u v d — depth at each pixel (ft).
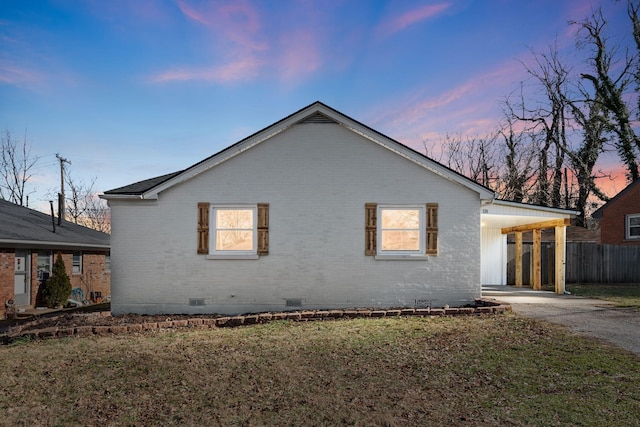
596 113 97.71
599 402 16.16
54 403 17.13
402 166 38.06
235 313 37.40
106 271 80.43
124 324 32.12
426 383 18.57
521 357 22.25
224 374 20.22
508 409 15.65
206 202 37.96
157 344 26.66
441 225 37.76
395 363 21.54
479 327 29.55
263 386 18.49
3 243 51.24
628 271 68.33
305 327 30.86
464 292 37.47
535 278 55.62
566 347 24.09
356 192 37.91
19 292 57.00
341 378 19.35
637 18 90.07
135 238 37.78
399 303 37.42
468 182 37.42
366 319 33.30
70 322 33.81
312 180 37.99
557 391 17.39
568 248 67.51
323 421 14.89
